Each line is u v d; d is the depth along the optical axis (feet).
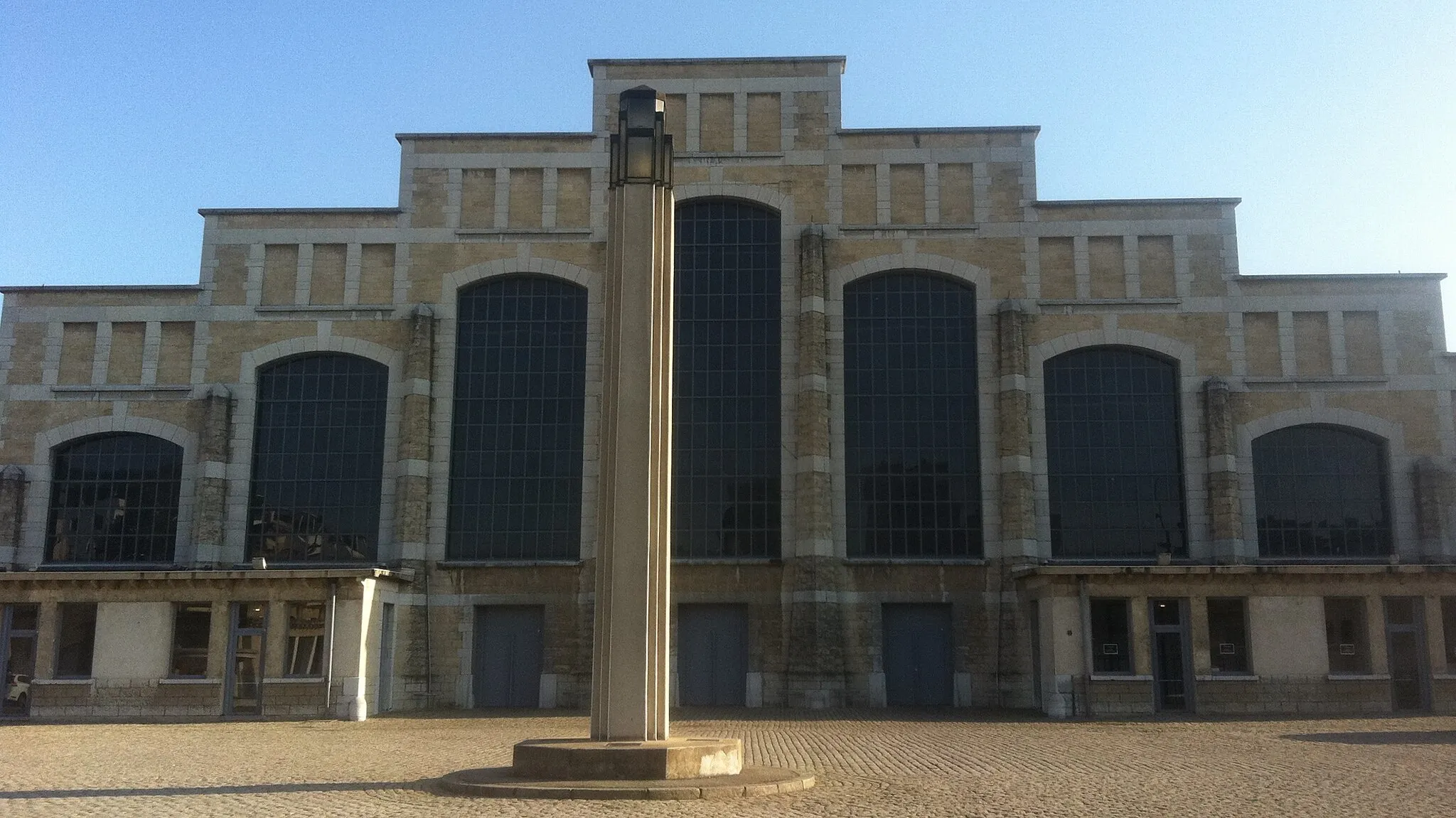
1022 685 138.00
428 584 143.95
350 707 123.54
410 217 153.58
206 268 152.66
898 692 142.61
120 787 66.74
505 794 61.52
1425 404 145.79
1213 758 82.17
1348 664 123.75
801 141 154.10
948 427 147.54
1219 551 141.49
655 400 73.05
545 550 145.79
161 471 148.46
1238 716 120.57
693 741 70.23
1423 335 147.64
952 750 88.33
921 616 144.66
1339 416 145.69
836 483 144.97
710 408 147.95
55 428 148.66
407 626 141.59
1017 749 89.25
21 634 127.54
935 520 145.28
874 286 151.43
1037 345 148.46
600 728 69.97
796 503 143.95
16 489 145.89
